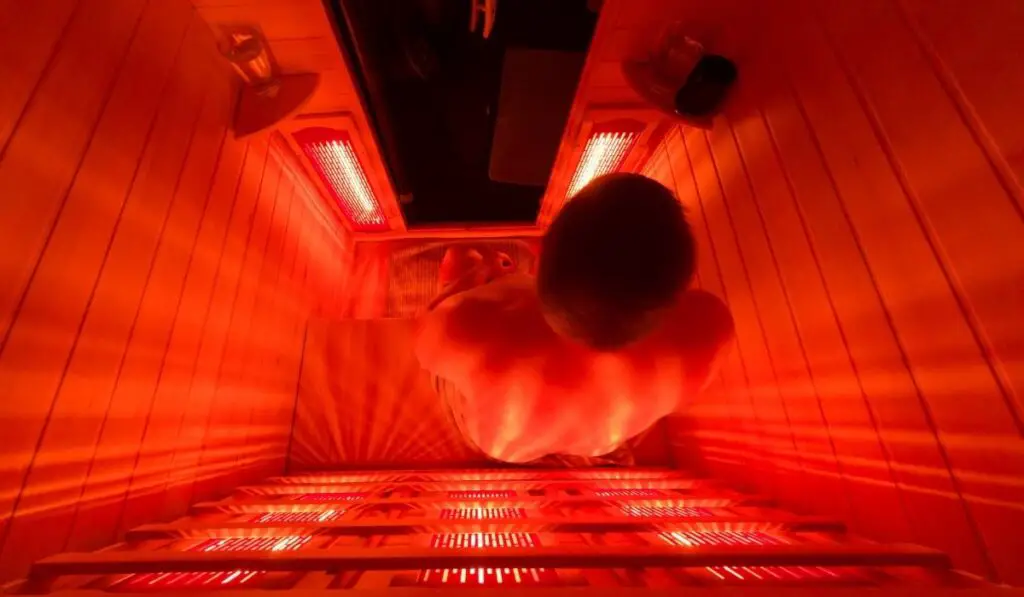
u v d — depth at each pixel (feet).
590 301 2.10
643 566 2.62
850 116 3.74
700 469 6.60
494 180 8.77
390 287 10.07
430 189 9.87
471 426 4.42
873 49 3.48
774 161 4.79
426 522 3.60
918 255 3.16
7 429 2.91
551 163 8.41
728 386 5.85
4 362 2.90
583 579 2.58
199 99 5.16
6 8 2.93
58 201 3.30
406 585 2.52
